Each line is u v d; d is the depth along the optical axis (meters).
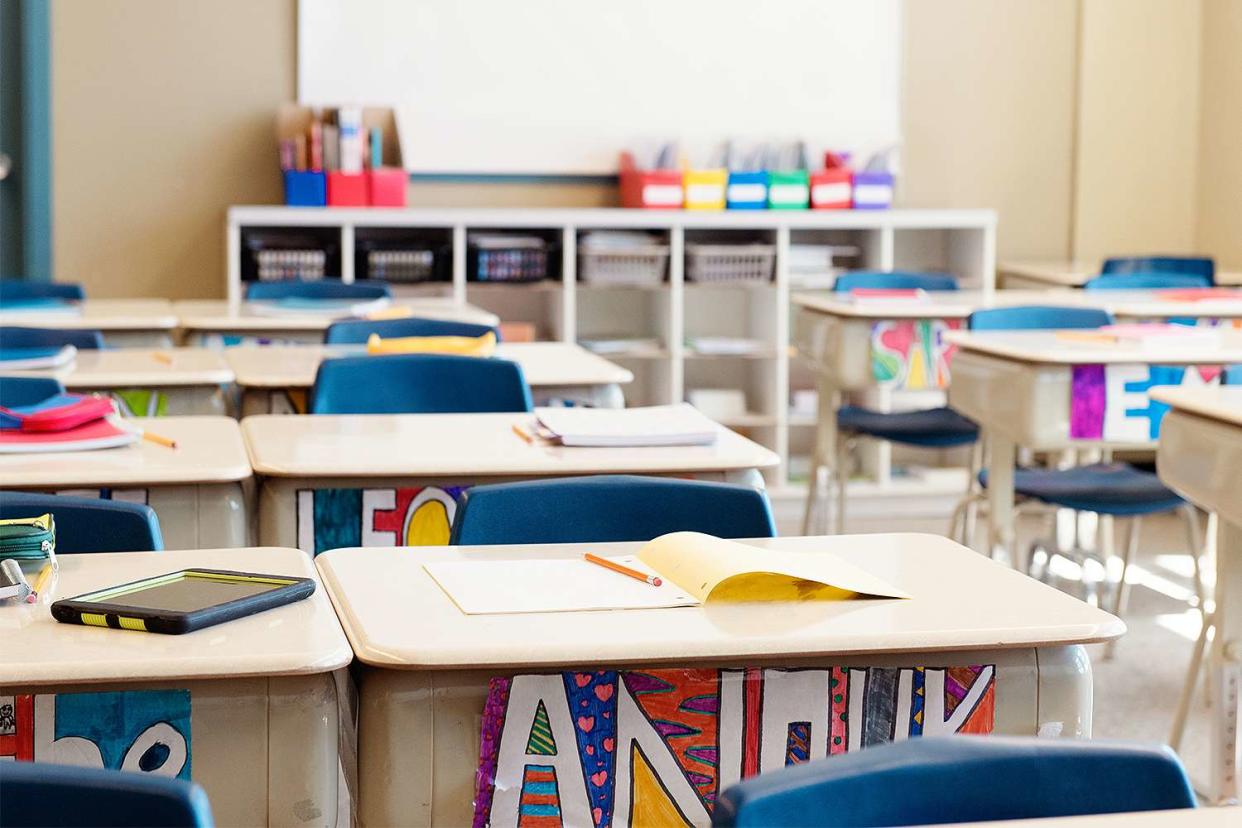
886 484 6.19
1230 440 2.57
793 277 6.18
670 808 1.48
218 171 6.11
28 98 5.92
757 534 1.98
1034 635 1.49
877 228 6.29
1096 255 6.80
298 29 6.09
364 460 2.39
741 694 1.49
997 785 0.99
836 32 6.48
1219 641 2.74
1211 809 0.98
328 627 1.46
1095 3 6.69
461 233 5.90
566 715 1.46
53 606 1.47
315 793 1.41
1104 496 3.71
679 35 6.36
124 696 1.38
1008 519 3.60
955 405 3.75
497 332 3.97
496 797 1.45
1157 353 3.40
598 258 6.04
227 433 2.65
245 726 1.40
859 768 0.96
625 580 1.66
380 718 1.43
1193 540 3.77
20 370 3.35
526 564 1.73
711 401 6.24
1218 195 6.71
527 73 6.26
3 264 6.05
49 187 5.98
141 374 3.32
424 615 1.52
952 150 6.66
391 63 6.16
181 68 6.05
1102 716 3.57
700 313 6.55
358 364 3.10
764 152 6.33
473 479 2.41
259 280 5.86
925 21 6.58
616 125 6.35
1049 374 3.40
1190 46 6.76
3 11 5.91
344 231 5.83
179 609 1.46
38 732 1.37
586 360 3.72
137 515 1.86
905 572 1.72
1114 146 6.76
